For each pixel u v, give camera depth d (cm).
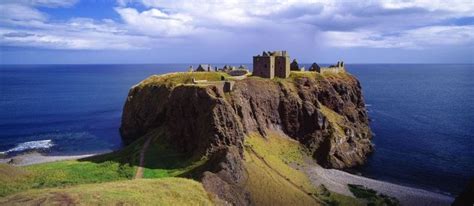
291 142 12500
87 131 16262
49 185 7462
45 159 11900
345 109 15275
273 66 13988
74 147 13562
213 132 9712
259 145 10919
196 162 9162
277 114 12888
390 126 18275
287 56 14200
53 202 5116
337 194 9131
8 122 18462
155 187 6281
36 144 14038
